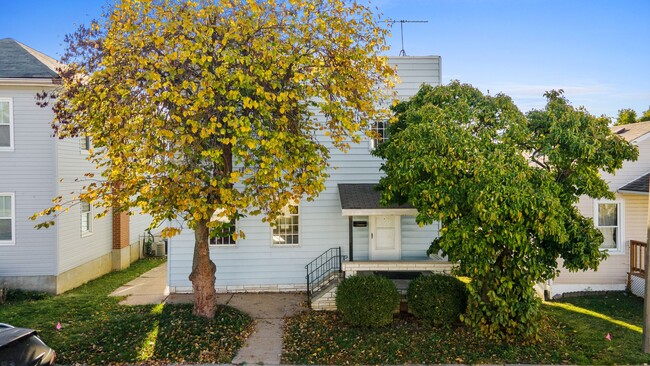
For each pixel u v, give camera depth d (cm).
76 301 1283
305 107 1043
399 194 1110
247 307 1237
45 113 1419
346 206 1270
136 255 2150
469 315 970
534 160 959
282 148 858
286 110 888
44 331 985
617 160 896
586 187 905
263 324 1083
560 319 1114
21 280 1404
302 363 855
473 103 966
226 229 1075
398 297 1059
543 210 797
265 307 1238
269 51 841
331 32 962
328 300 1199
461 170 881
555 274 957
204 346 911
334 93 948
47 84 1396
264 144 816
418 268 1202
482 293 976
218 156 827
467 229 860
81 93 877
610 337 978
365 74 1023
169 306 1161
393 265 1202
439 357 870
